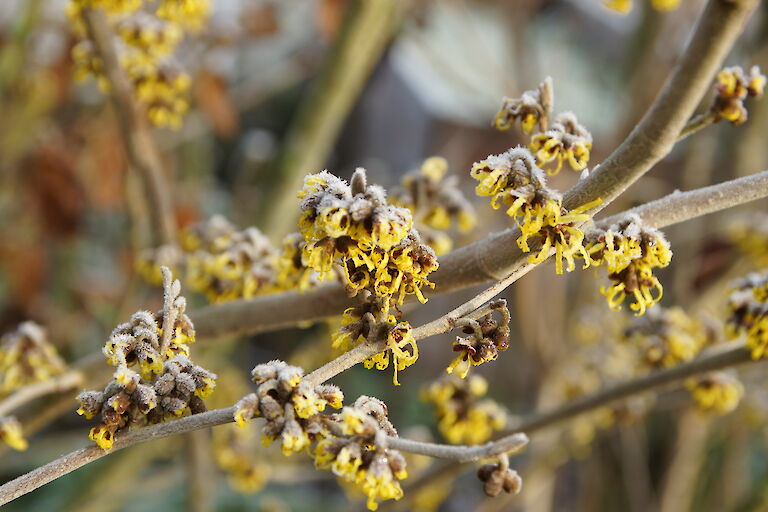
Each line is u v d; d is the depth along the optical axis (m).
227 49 1.25
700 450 1.08
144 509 1.42
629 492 1.06
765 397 0.95
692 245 1.04
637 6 1.18
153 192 0.76
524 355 1.38
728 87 0.61
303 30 1.69
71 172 1.23
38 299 1.27
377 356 0.59
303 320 0.67
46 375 0.72
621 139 1.01
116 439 0.59
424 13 1.24
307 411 0.57
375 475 0.57
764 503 1.00
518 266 0.62
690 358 0.73
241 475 0.89
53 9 1.25
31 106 1.22
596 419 0.86
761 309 0.67
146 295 1.08
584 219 0.59
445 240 0.71
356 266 0.58
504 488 0.60
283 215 1.01
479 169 0.59
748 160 1.05
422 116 1.78
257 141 1.35
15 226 1.31
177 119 0.77
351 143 2.09
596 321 0.94
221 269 0.69
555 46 1.49
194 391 0.59
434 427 1.65
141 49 0.76
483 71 1.21
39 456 1.24
